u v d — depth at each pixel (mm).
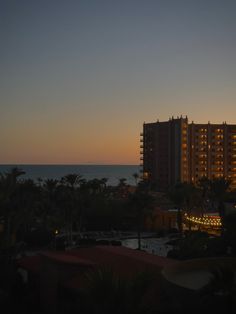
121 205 112125
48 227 86812
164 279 29609
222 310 22094
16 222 61688
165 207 123625
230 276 21781
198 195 109562
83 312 26375
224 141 197125
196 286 29047
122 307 21141
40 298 43000
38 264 47750
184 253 55688
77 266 40531
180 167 189500
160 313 26578
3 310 41625
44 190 108375
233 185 196125
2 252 56469
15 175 78188
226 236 60875
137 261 41094
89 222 110062
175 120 192000
